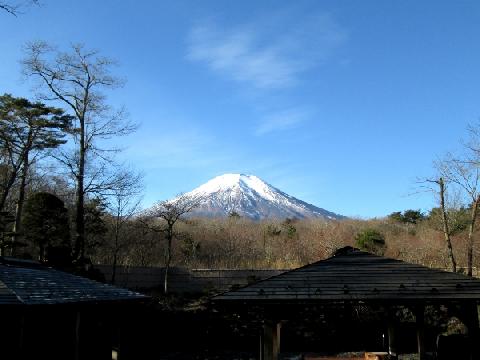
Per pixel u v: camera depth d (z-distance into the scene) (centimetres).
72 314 1490
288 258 3209
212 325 2242
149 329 2150
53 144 2523
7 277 1308
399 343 2175
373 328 2267
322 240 3588
